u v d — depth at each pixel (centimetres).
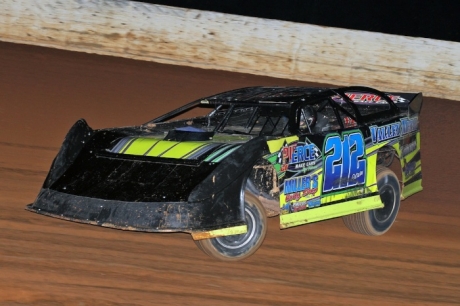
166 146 1173
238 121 1405
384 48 2709
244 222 1079
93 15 2717
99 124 2044
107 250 1157
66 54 2666
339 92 1343
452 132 2345
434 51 2716
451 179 1908
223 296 1030
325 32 2714
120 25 2723
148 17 2727
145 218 1045
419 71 2717
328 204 1232
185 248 1205
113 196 1083
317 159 1210
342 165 1256
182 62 2739
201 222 1045
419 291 1146
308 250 1270
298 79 2733
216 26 2727
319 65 2723
